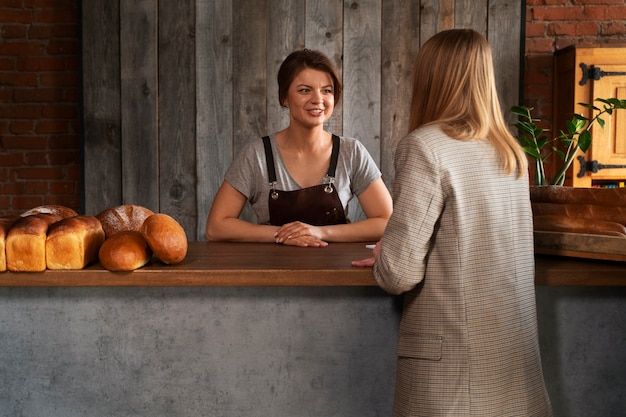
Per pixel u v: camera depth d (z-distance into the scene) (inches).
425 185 51.3
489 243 52.3
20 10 157.3
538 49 162.6
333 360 64.2
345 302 63.8
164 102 135.6
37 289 62.8
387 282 53.3
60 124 159.3
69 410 63.8
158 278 59.9
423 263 53.0
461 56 54.4
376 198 96.2
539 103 162.7
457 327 52.0
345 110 137.0
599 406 64.5
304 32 135.6
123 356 63.6
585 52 144.7
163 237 60.7
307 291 63.6
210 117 136.3
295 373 64.3
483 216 52.2
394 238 52.2
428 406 52.4
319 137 95.1
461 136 52.9
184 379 64.0
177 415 64.3
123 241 59.8
